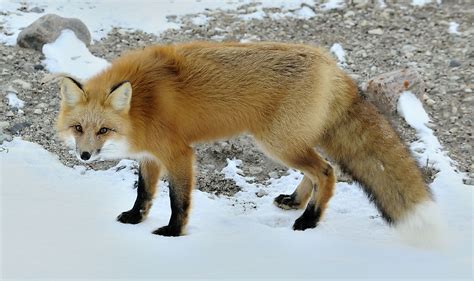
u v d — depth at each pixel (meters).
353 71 10.66
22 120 9.20
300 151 7.28
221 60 7.24
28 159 8.48
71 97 6.69
